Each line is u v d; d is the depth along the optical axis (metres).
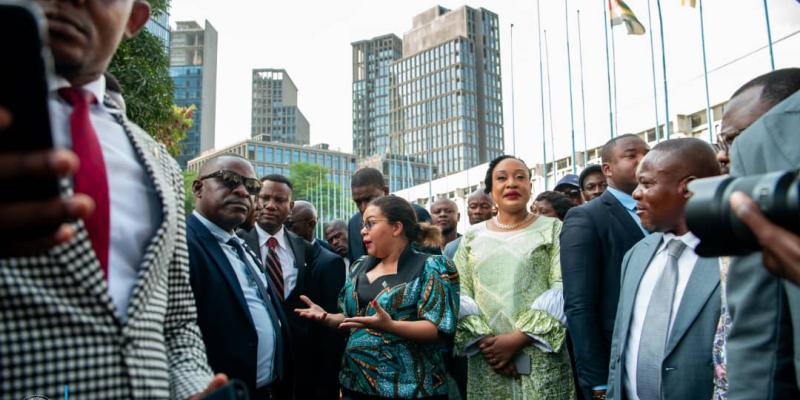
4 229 0.73
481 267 3.64
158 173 1.40
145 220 1.32
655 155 2.41
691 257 2.39
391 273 3.27
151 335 1.23
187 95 136.00
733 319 1.48
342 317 3.33
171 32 140.88
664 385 2.28
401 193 58.34
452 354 3.71
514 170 3.75
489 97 129.38
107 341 1.08
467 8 128.62
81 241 1.07
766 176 1.01
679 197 2.34
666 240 2.50
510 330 3.39
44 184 0.72
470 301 3.52
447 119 124.81
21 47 0.69
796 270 0.94
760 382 1.38
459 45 125.38
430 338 2.94
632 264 2.64
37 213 0.73
